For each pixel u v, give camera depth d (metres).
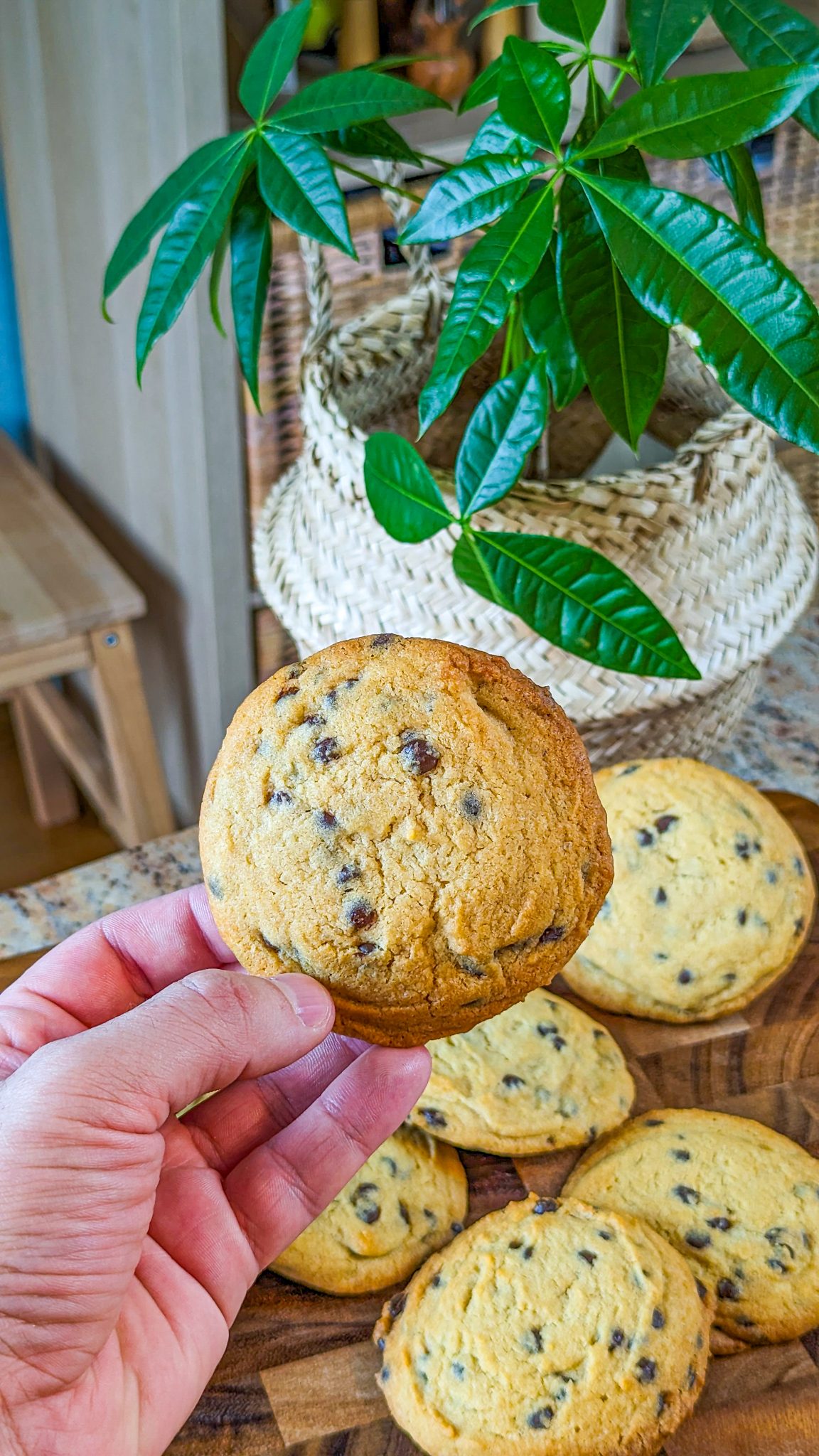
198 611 0.93
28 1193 0.43
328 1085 0.53
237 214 0.57
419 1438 0.47
